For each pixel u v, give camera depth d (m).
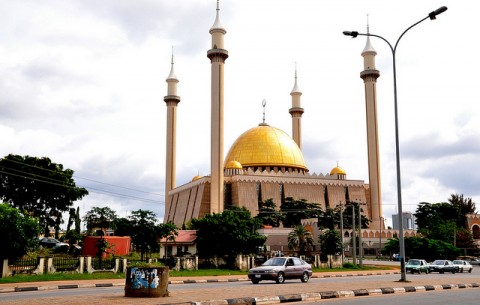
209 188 112.19
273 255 74.19
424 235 102.62
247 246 58.88
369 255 105.50
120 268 44.66
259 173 120.50
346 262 68.75
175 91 130.00
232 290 23.34
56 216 82.25
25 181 77.62
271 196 119.06
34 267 40.44
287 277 33.62
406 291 25.95
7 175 77.38
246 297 19.72
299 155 133.62
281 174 121.88
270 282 35.41
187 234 69.62
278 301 19.97
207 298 19.34
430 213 123.25
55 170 80.25
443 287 28.31
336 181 126.69
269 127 137.12
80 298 19.33
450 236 100.31
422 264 54.78
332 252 80.00
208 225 58.19
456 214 121.88
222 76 109.38
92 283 33.50
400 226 31.94
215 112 108.06
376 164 122.31
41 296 22.78
